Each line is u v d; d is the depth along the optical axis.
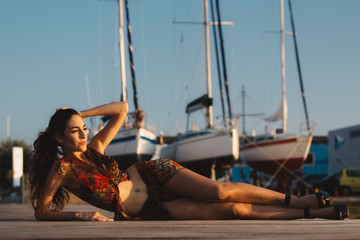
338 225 2.26
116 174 2.59
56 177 2.46
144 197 2.61
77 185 2.51
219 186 2.55
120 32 21.53
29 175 2.52
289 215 2.65
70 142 2.48
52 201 2.61
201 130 21.45
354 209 14.11
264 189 2.64
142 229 1.98
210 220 2.58
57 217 2.46
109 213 4.08
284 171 25.25
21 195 9.70
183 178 2.58
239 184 2.62
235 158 19.78
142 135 22.20
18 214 4.03
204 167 21.36
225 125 20.98
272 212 2.63
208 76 22.86
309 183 24.56
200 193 2.55
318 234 1.82
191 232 1.88
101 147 2.73
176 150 22.33
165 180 2.61
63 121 2.48
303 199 2.69
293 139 24.38
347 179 21.98
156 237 1.68
